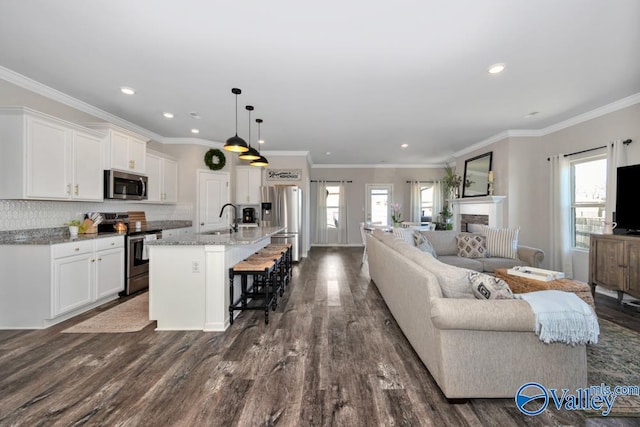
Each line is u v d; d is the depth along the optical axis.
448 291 1.81
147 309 3.27
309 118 4.27
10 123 2.74
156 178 4.87
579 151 4.19
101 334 2.62
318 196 8.56
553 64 2.70
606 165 3.81
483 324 1.59
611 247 3.32
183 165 5.54
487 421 1.55
